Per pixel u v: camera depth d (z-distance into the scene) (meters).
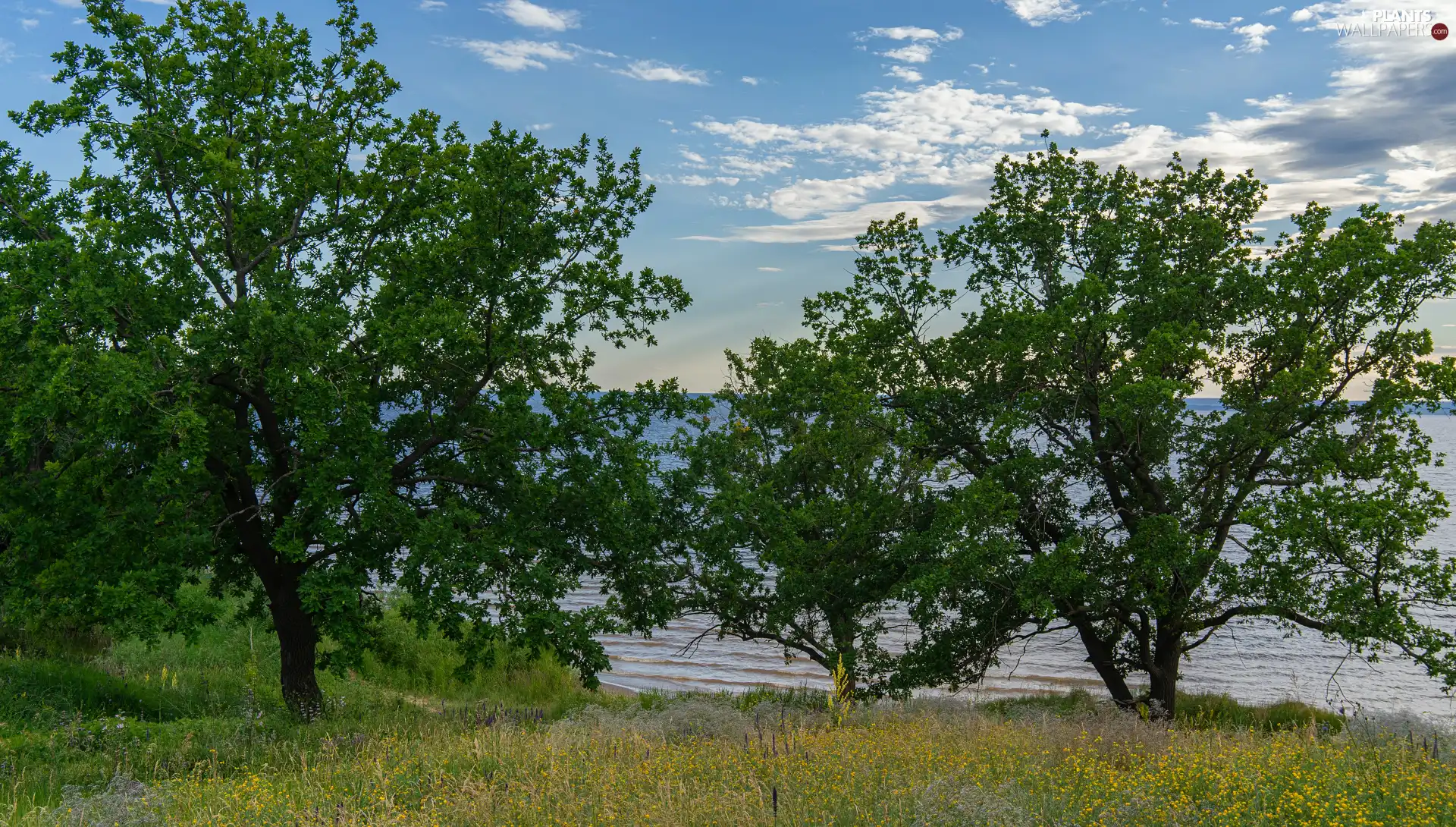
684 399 19.67
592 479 17.98
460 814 8.02
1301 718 21.56
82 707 15.13
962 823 7.05
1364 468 17.03
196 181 16.28
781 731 11.27
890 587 20.28
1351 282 17.61
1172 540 17.34
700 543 20.89
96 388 13.12
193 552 15.34
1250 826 7.03
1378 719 11.91
